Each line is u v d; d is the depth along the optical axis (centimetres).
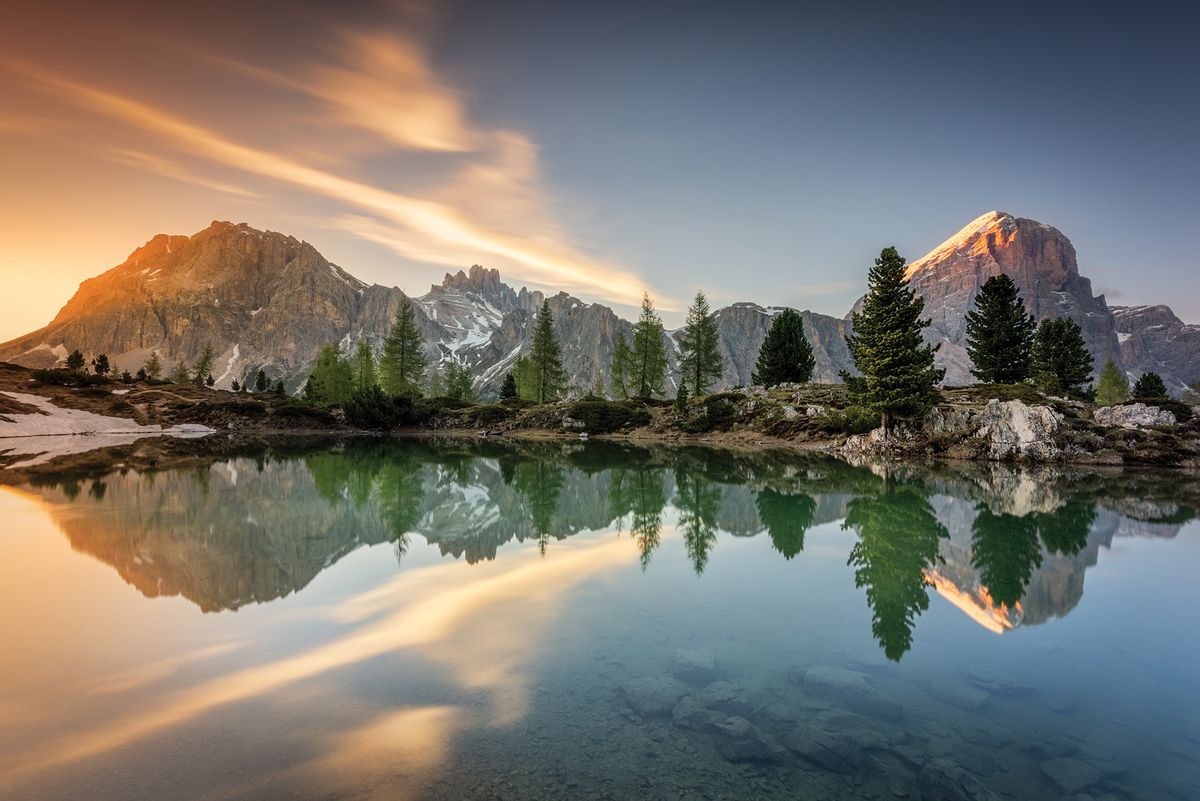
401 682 810
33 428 6531
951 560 1548
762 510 2302
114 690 780
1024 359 6638
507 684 809
